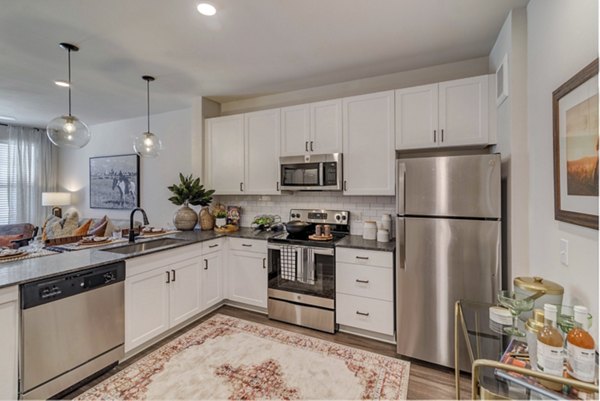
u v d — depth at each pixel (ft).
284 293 9.76
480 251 6.86
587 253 4.07
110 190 17.44
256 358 7.67
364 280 8.59
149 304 8.09
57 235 11.77
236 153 12.00
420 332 7.48
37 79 10.69
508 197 6.86
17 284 5.49
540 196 5.70
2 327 5.33
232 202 13.26
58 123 8.17
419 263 7.45
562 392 3.29
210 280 10.32
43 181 19.57
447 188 7.11
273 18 6.90
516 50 6.48
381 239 9.22
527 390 3.47
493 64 8.39
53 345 6.01
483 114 8.10
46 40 7.88
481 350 4.56
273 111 11.19
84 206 18.92
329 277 9.11
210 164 12.64
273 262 10.00
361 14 6.76
